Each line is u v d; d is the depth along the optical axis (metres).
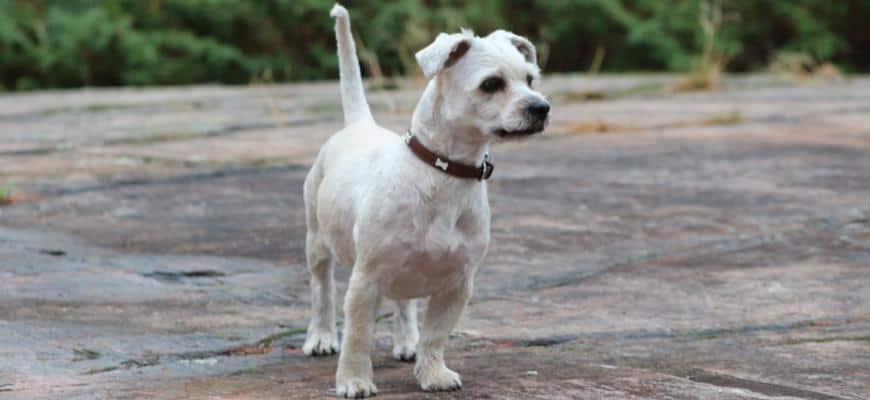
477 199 6.45
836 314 8.15
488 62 6.30
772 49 34.66
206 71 29.39
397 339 7.38
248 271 9.38
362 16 29.39
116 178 13.26
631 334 7.73
